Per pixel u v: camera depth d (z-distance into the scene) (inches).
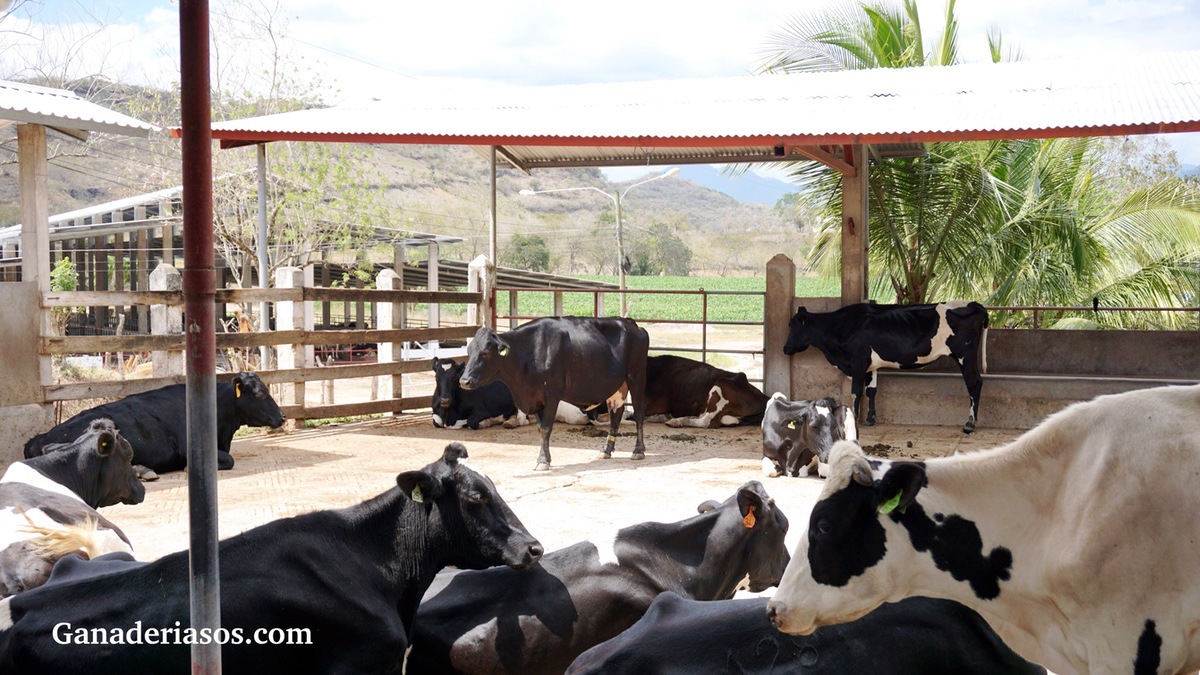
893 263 710.5
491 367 395.5
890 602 142.0
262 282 514.0
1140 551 125.4
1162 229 713.0
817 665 136.3
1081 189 748.0
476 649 164.1
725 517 195.0
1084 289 715.4
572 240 4995.1
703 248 5851.4
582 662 139.5
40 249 408.2
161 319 449.7
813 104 517.0
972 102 487.8
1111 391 502.3
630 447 468.4
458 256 3843.5
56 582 156.9
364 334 516.7
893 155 626.2
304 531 159.9
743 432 512.1
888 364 517.0
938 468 138.6
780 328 554.3
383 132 481.4
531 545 165.8
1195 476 123.8
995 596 137.8
